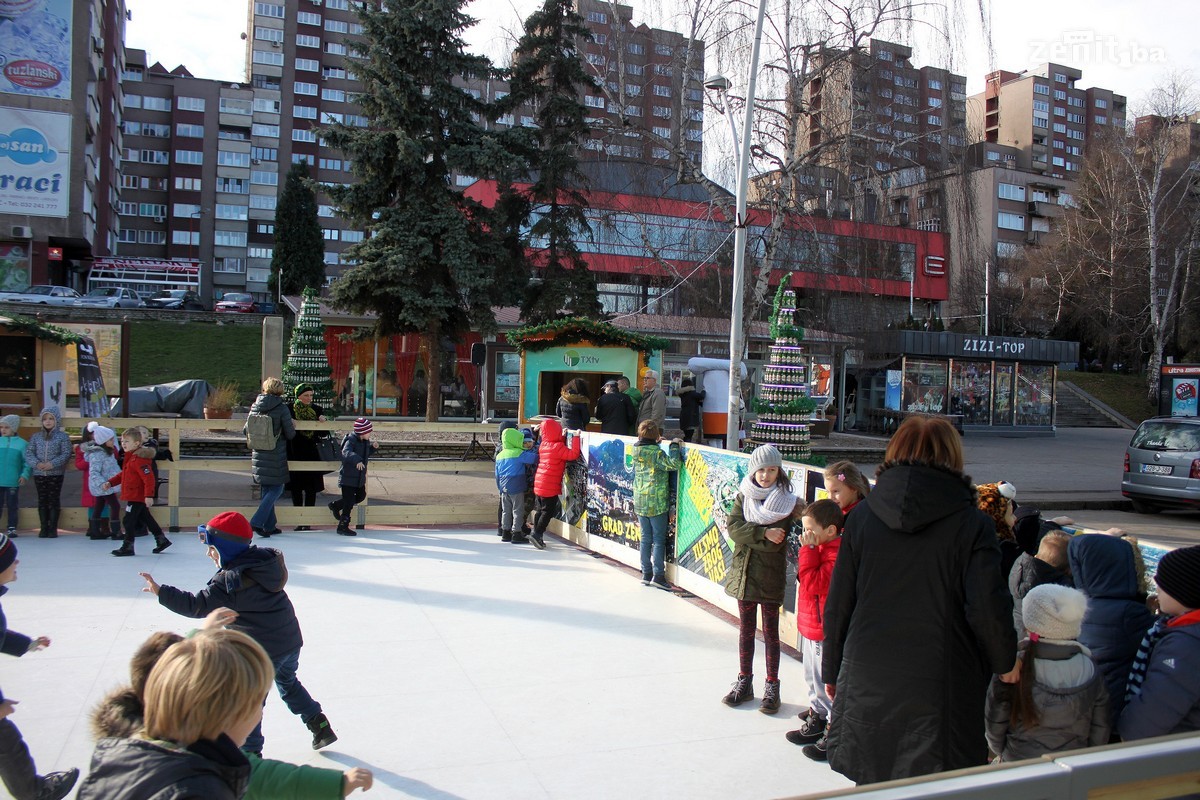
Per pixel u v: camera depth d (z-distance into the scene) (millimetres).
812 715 4395
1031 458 23859
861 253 20625
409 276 21031
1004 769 1631
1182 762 1809
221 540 3801
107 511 8969
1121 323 48781
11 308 37750
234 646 1950
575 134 23266
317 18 86688
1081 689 2791
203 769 1827
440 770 3980
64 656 5277
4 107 47250
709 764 4133
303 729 4422
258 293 85312
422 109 21203
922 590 2789
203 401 19734
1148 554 4047
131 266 60656
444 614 6535
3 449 8633
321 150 87188
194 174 83375
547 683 5172
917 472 2844
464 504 11766
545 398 15828
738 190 13117
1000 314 54719
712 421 17938
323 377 18156
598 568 8305
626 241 22781
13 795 3232
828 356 29297
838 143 19953
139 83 82312
